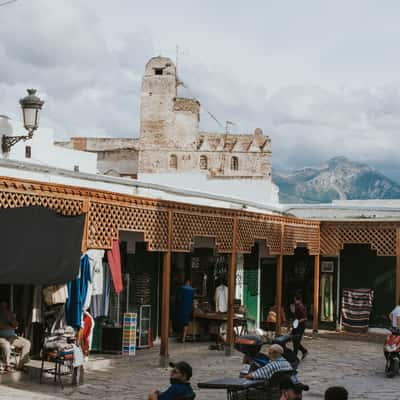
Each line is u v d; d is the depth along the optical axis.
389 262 23.25
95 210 12.75
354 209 25.27
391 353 14.72
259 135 48.66
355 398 12.34
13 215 11.12
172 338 19.53
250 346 10.33
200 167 48.00
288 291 24.70
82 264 13.19
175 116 48.00
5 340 12.59
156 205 14.48
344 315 23.30
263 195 29.62
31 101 14.44
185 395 8.54
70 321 13.14
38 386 12.24
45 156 24.95
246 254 22.27
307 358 17.39
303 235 21.50
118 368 14.73
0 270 10.27
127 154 48.50
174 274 19.67
